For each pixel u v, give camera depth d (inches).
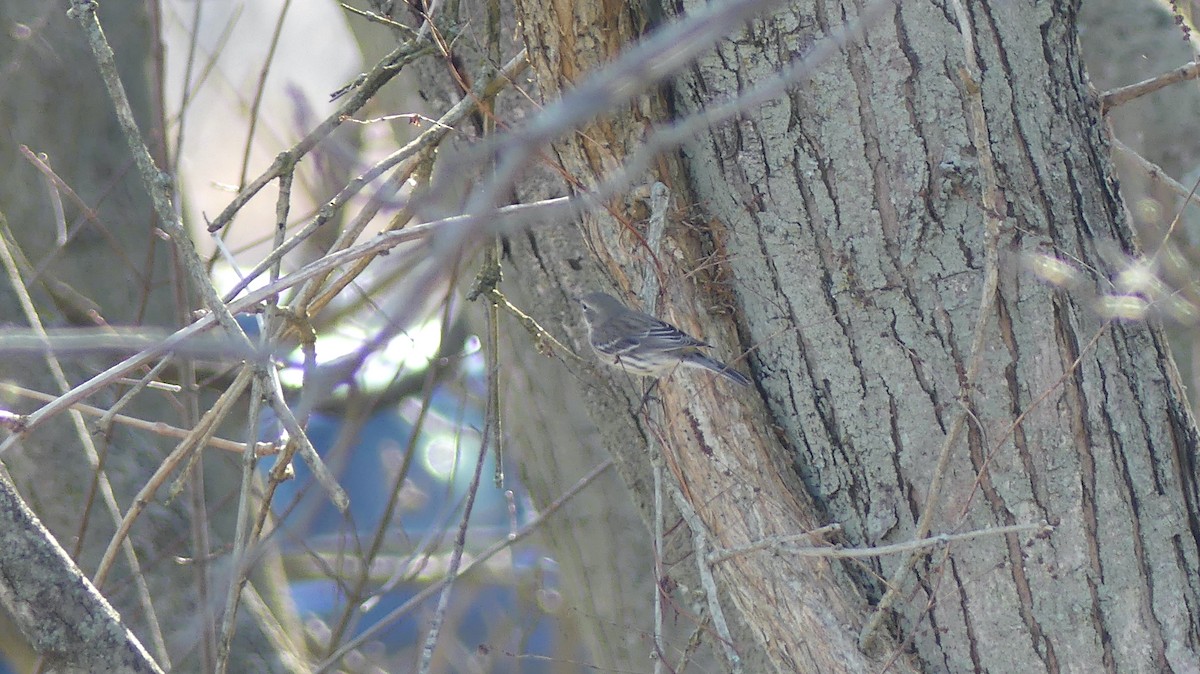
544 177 419.2
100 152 619.5
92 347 213.9
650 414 355.3
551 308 448.5
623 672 473.4
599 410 442.6
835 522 339.6
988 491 320.2
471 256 400.2
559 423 492.4
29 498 510.0
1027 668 318.7
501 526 775.7
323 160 634.8
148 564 503.2
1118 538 318.7
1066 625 317.4
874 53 320.5
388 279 210.5
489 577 705.6
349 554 717.3
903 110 320.5
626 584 484.7
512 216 273.0
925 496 325.7
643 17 342.3
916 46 319.3
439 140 377.7
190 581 524.1
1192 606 322.0
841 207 327.9
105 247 599.5
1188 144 524.1
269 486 370.6
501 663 653.3
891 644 325.1
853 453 334.6
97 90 623.5
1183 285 457.7
